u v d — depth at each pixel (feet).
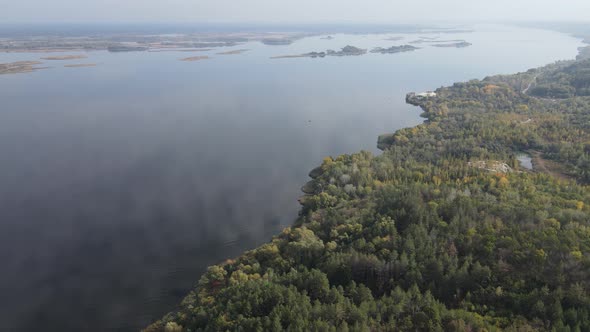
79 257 547.90
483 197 561.43
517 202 544.21
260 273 465.47
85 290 485.15
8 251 562.25
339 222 541.34
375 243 467.52
